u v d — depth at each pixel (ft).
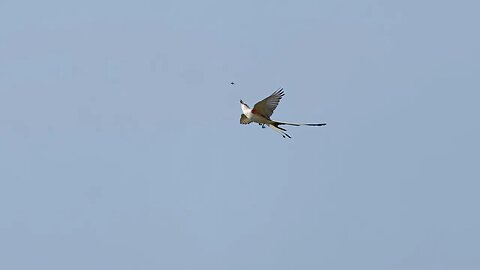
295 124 68.90
